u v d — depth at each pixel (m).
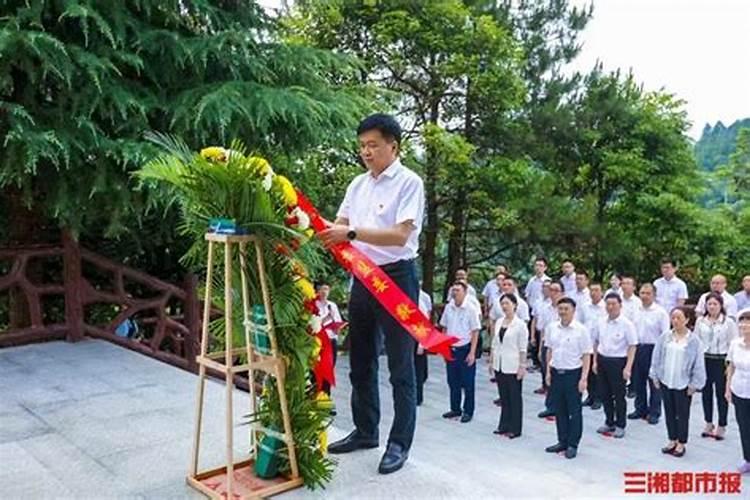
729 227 11.48
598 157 11.34
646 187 11.33
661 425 6.23
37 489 2.10
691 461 5.16
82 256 4.51
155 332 4.88
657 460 5.18
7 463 2.33
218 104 3.90
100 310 5.17
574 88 11.30
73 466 2.30
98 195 4.06
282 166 4.95
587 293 7.46
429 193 10.27
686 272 11.76
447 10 9.23
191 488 2.09
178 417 2.84
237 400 3.12
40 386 3.35
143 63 4.06
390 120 2.13
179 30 4.58
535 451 5.42
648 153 11.58
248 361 2.03
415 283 2.21
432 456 5.25
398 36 9.16
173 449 2.45
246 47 4.39
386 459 2.21
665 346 5.29
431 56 9.70
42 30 3.61
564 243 11.07
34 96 3.85
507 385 5.81
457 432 5.99
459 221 11.00
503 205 10.22
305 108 4.21
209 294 2.00
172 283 5.22
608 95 11.25
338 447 2.36
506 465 5.05
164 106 4.14
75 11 3.50
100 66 3.65
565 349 5.24
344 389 7.13
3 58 3.48
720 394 5.73
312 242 1.98
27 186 3.96
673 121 11.43
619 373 5.77
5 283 4.25
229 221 1.87
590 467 5.00
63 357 4.00
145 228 4.87
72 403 3.05
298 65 4.69
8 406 3.01
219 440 2.53
